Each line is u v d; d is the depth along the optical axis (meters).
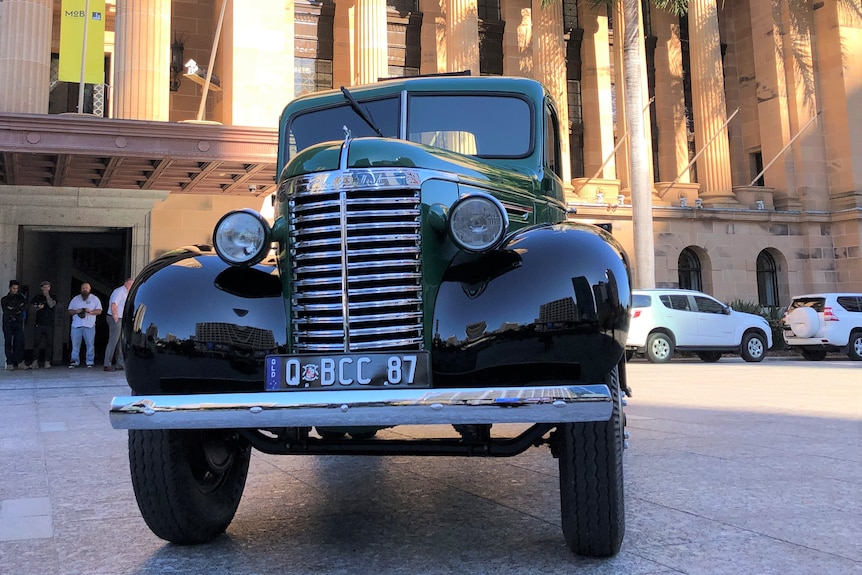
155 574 2.96
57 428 7.12
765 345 19.02
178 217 17.80
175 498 3.19
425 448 3.17
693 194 26.34
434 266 3.06
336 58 23.38
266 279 3.21
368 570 2.97
